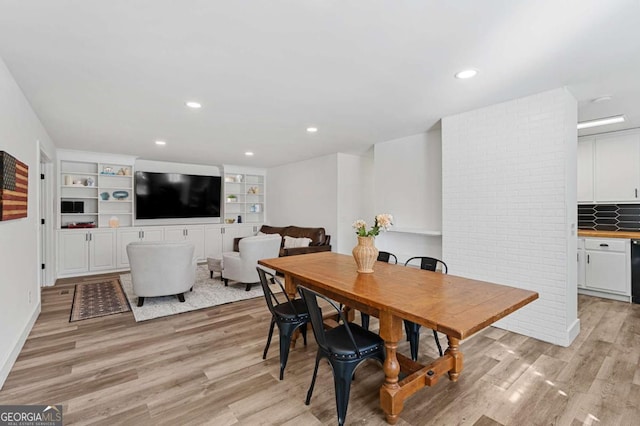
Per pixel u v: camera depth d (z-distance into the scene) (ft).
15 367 7.82
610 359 8.28
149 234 20.66
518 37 6.27
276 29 5.98
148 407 6.29
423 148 14.32
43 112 10.92
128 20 5.67
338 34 6.17
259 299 13.76
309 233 19.81
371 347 6.01
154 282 12.54
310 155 20.13
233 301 13.41
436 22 5.75
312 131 13.92
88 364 8.00
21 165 8.65
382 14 5.50
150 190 21.39
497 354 8.58
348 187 19.80
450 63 7.41
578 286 14.46
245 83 8.55
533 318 9.66
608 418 5.98
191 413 6.11
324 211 20.27
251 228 25.52
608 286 13.58
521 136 9.76
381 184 16.24
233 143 16.39
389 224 7.97
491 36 6.23
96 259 18.72
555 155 9.09
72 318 11.29
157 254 12.42
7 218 7.16
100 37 6.24
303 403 6.44
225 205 24.81
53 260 16.26
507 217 10.11
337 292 6.47
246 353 8.66
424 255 14.38
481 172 10.71
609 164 14.08
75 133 14.11
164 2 5.15
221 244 23.91
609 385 7.08
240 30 6.01
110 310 12.19
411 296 5.89
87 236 18.47
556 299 9.18
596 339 9.53
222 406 6.33
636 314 11.74
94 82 8.43
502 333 10.04
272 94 9.37
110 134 14.32
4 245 7.28
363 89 9.01
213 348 8.96
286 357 7.41
